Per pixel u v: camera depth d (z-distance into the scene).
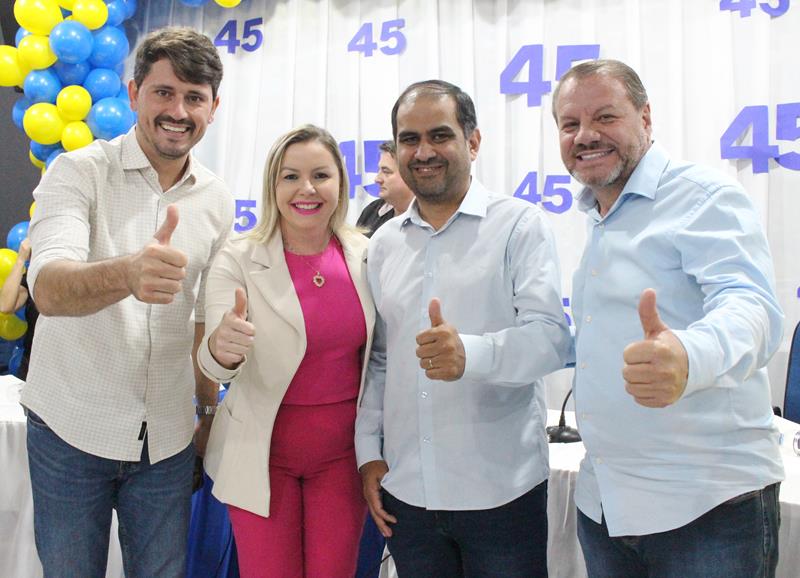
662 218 1.20
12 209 4.32
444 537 1.46
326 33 3.85
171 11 4.09
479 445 1.40
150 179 1.54
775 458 1.17
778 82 3.18
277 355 1.51
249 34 3.99
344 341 1.56
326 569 1.54
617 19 3.39
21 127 3.55
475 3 3.62
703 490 1.12
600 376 1.23
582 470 1.32
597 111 1.22
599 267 1.25
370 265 1.60
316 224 1.56
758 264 1.10
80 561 1.50
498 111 3.59
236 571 2.06
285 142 1.55
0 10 3.99
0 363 3.91
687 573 1.14
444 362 1.24
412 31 3.73
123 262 1.18
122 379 1.50
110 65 3.45
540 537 1.44
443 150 1.41
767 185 3.18
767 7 3.17
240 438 1.52
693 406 1.14
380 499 1.50
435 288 1.45
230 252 1.58
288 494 1.55
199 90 1.49
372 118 3.81
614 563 1.25
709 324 1.01
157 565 1.57
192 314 1.62
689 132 3.30
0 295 3.30
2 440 2.13
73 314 1.26
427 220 1.52
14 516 2.13
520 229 1.43
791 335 3.14
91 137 3.36
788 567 1.51
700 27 3.27
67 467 1.48
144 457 1.54
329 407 1.56
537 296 1.36
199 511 2.04
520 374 1.30
